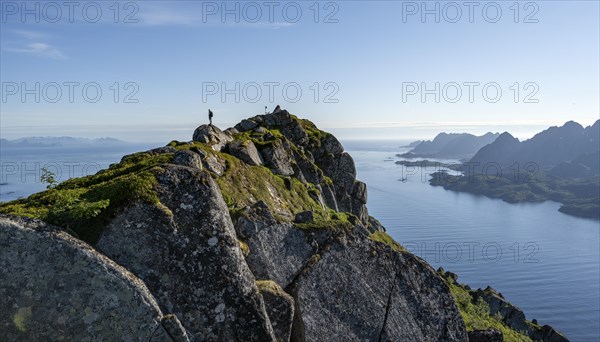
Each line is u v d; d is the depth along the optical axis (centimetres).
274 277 1828
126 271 1299
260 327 1471
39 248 1225
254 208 1977
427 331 2033
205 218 1483
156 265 1387
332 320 1831
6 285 1178
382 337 1905
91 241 1365
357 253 2027
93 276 1243
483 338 2300
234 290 1455
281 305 1644
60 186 2042
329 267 1933
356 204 5800
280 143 4641
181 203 1476
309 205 4228
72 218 1365
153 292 1360
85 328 1215
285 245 1933
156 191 1457
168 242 1412
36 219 1287
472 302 5062
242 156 3950
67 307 1210
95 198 1458
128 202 1409
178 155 1931
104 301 1239
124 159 3092
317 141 5772
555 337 4897
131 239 1384
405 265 2117
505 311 5100
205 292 1419
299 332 1767
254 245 1864
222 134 4259
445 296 2141
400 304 2017
